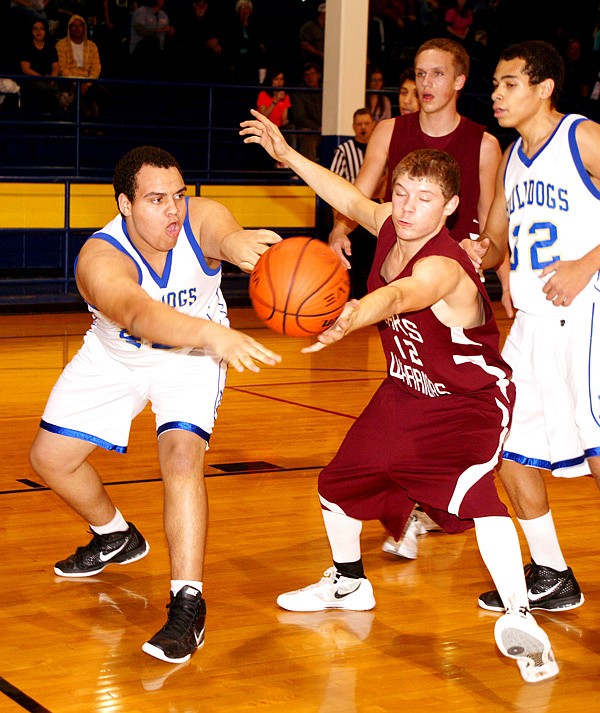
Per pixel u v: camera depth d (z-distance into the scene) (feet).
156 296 12.75
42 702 10.94
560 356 13.19
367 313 9.89
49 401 13.94
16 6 45.78
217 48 50.37
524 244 13.53
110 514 14.66
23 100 46.14
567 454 13.35
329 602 13.73
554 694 11.54
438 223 11.62
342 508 13.07
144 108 50.24
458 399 12.35
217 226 12.77
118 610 13.60
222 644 12.62
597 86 54.19
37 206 40.34
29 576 14.66
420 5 54.24
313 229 44.47
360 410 25.18
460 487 12.00
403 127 17.70
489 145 17.42
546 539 13.94
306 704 11.11
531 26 56.49
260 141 13.91
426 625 13.38
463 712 11.03
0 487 18.57
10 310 37.22
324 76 40.04
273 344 33.19
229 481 19.31
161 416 13.07
